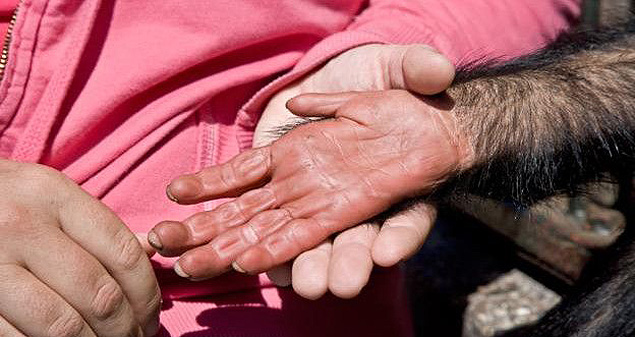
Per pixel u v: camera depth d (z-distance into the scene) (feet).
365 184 2.05
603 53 2.44
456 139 2.16
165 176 2.27
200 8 2.25
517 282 3.20
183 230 1.99
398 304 2.54
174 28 2.25
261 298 2.34
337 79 2.32
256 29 2.30
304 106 2.15
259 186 2.08
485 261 3.28
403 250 2.00
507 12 2.62
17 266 1.90
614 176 2.42
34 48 2.15
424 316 3.17
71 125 2.20
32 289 1.88
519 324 3.03
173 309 2.28
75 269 1.90
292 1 2.32
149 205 2.26
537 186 2.31
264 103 2.38
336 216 2.03
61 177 1.96
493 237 3.17
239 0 2.27
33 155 2.19
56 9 2.14
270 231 2.01
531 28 2.64
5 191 1.92
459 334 3.11
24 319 1.88
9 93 2.15
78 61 2.16
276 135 2.28
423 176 2.09
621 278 2.36
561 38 2.56
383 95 2.11
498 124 2.23
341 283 1.92
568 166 2.33
